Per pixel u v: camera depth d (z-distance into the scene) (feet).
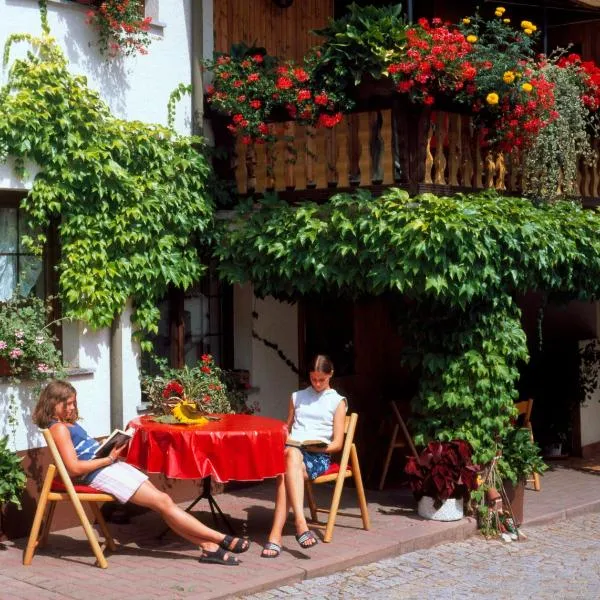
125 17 27.94
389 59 27.66
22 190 26.04
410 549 25.67
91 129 27.17
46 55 26.50
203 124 31.01
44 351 25.34
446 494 27.30
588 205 35.09
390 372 38.01
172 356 30.68
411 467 27.91
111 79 28.37
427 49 27.73
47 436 22.45
